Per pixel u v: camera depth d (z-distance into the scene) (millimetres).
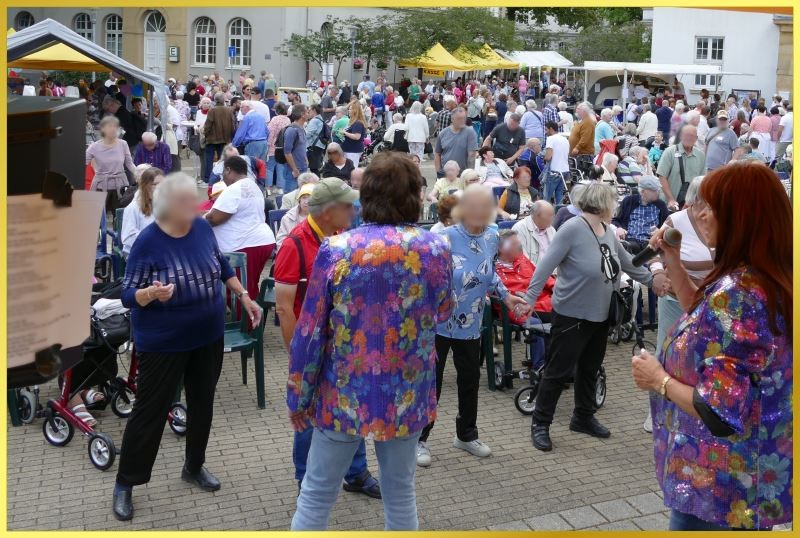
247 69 35188
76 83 27219
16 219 1644
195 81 23984
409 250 3023
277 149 13164
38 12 35125
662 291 4730
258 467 4898
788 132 18000
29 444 5168
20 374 1664
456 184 9844
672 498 2627
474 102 23734
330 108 22906
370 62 33938
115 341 5156
